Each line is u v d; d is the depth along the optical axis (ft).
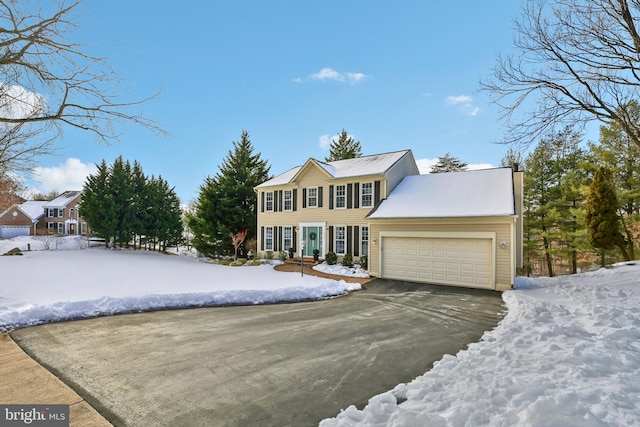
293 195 68.54
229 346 18.76
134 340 19.72
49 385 13.52
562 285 39.83
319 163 65.05
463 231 43.16
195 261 71.36
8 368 15.24
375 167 60.70
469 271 42.65
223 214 82.43
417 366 15.89
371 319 25.76
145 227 96.27
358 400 12.40
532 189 75.46
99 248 92.84
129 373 14.84
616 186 60.75
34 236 122.62
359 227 59.31
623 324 19.90
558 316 23.30
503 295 36.50
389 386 13.64
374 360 16.70
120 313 26.48
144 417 11.19
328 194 63.52
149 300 28.71
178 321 24.44
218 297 31.55
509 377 12.46
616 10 31.91
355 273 51.62
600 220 57.72
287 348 18.51
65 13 18.78
